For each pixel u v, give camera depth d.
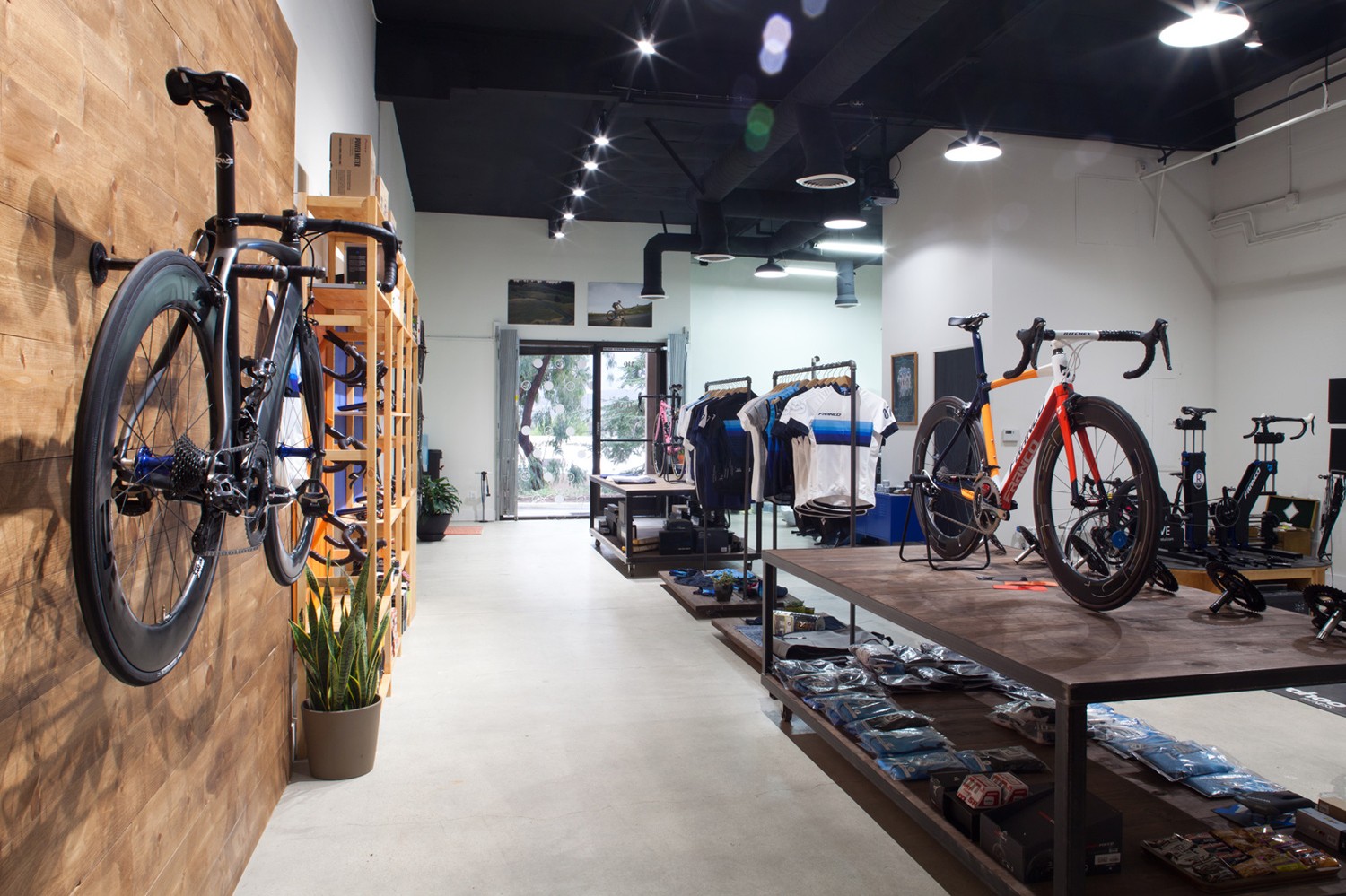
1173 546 6.09
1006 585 2.83
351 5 4.93
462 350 11.09
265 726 2.51
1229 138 7.82
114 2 1.39
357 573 3.62
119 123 1.42
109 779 1.38
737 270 12.47
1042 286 7.57
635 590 6.31
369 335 3.08
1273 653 1.98
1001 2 5.60
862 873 2.31
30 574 1.14
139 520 1.49
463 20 6.21
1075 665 1.88
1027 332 2.86
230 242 1.49
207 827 1.92
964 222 7.82
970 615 2.39
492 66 6.38
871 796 2.79
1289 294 7.29
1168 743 2.76
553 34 6.41
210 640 1.92
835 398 4.93
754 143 7.23
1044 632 2.18
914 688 3.36
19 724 1.10
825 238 10.89
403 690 3.88
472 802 2.73
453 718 3.51
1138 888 1.89
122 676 1.17
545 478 11.52
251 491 1.50
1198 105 7.29
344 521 3.59
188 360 1.73
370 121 5.98
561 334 11.38
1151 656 1.95
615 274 11.55
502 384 11.03
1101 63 6.92
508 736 3.31
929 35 6.36
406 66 6.29
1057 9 5.97
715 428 6.44
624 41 6.46
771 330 12.58
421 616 5.38
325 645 2.91
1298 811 2.18
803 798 2.78
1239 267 7.75
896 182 8.98
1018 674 1.90
